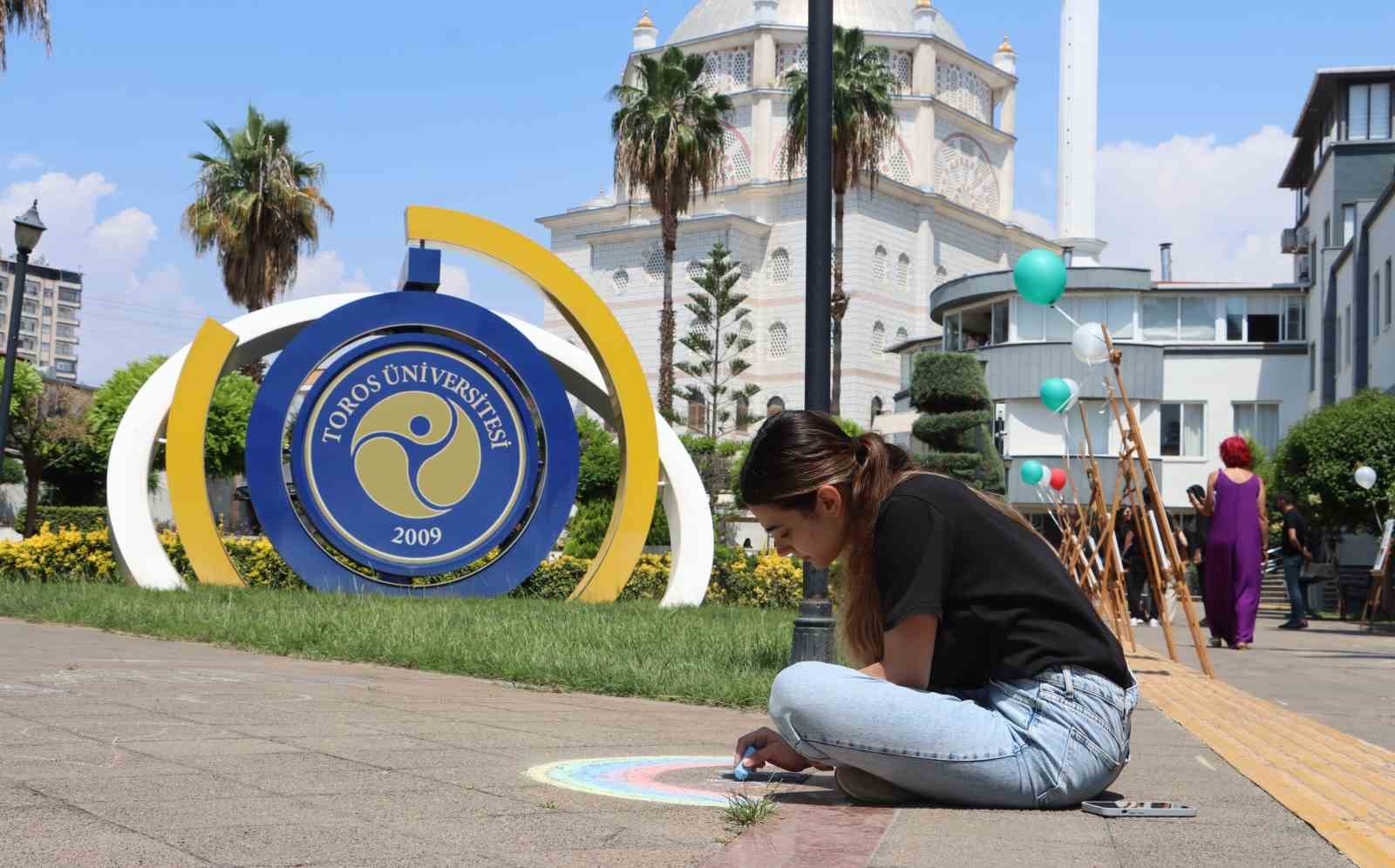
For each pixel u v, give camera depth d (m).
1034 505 38.41
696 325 66.88
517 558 15.17
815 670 3.14
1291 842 2.75
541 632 9.80
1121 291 38.69
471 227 14.95
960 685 3.19
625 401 15.38
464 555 14.89
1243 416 38.69
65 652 7.88
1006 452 38.88
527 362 15.23
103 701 5.18
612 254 70.25
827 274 7.83
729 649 8.85
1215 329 38.94
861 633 3.23
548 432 15.27
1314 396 36.44
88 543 16.67
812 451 3.07
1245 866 2.49
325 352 14.58
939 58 73.62
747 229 67.19
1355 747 4.80
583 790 3.29
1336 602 25.14
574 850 2.56
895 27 73.31
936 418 29.48
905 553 3.02
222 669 7.05
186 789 3.16
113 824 2.68
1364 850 2.62
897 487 3.07
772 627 11.42
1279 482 23.52
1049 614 3.08
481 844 2.60
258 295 36.25
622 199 72.56
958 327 42.28
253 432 14.24
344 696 5.84
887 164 70.31
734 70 70.62
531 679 7.14
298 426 14.40
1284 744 4.79
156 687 5.86
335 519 14.48
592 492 36.16
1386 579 20.30
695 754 4.20
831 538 3.12
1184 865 2.49
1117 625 11.21
